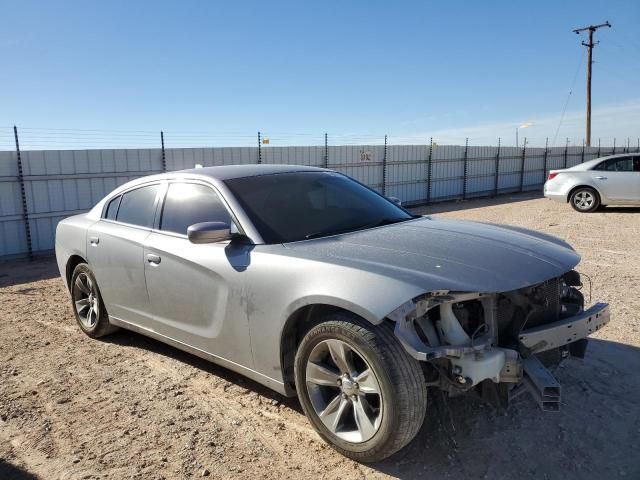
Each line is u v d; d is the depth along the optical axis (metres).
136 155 12.81
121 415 3.44
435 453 2.87
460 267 2.75
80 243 4.82
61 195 11.59
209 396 3.67
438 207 20.02
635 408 3.26
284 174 4.09
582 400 3.38
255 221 3.46
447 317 2.68
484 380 2.79
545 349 2.80
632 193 13.34
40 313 6.09
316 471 2.76
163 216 4.08
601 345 4.25
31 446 3.10
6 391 3.88
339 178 4.38
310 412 2.99
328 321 2.78
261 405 3.51
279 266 3.05
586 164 14.17
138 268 4.10
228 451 2.97
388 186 19.88
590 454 2.81
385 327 2.59
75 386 3.92
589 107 36.81
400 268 2.72
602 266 7.22
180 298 3.75
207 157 14.32
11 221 10.91
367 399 2.75
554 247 3.31
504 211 16.64
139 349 4.67
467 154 23.36
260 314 3.15
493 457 2.82
